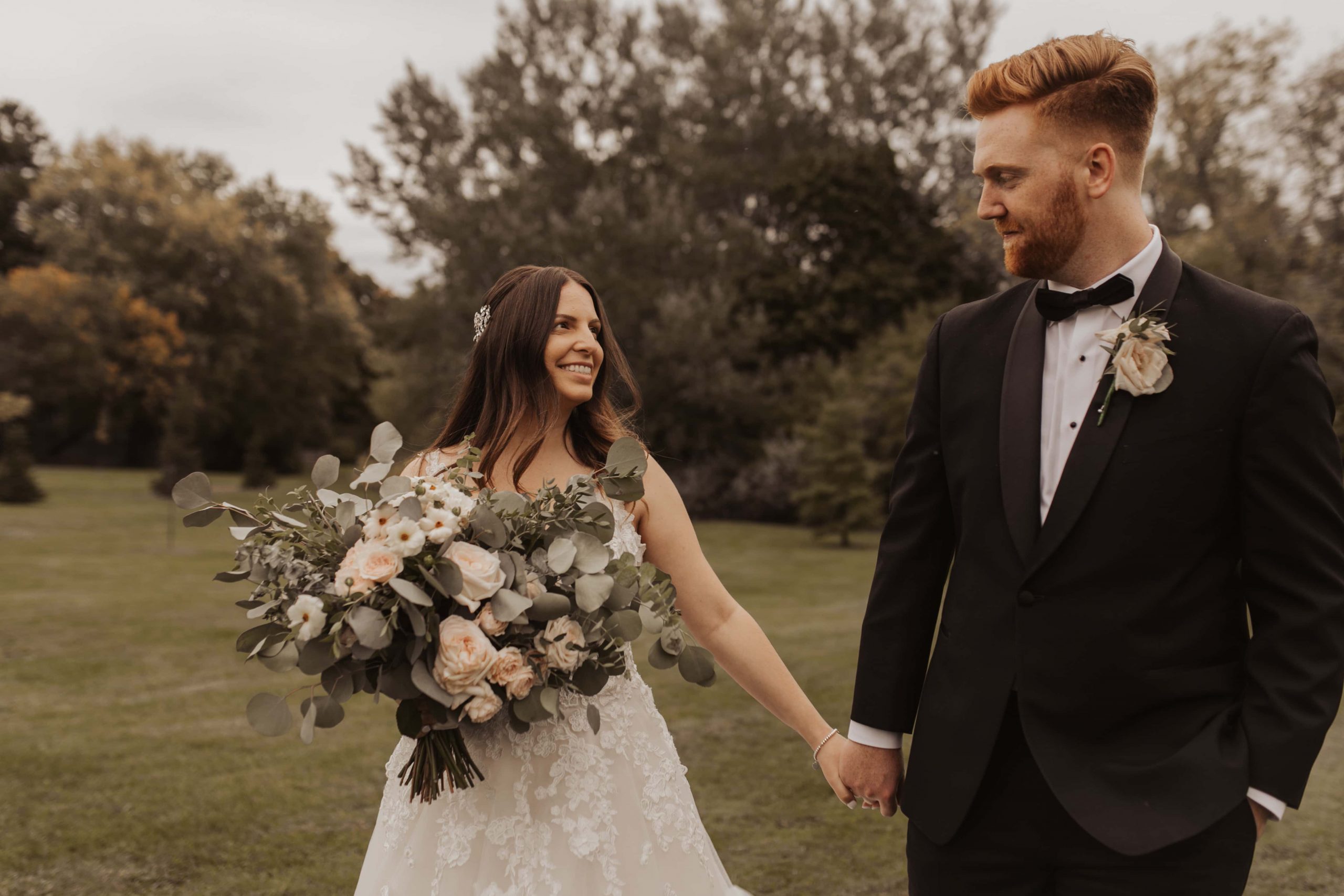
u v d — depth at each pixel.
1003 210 1.74
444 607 1.78
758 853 3.84
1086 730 1.68
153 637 9.02
